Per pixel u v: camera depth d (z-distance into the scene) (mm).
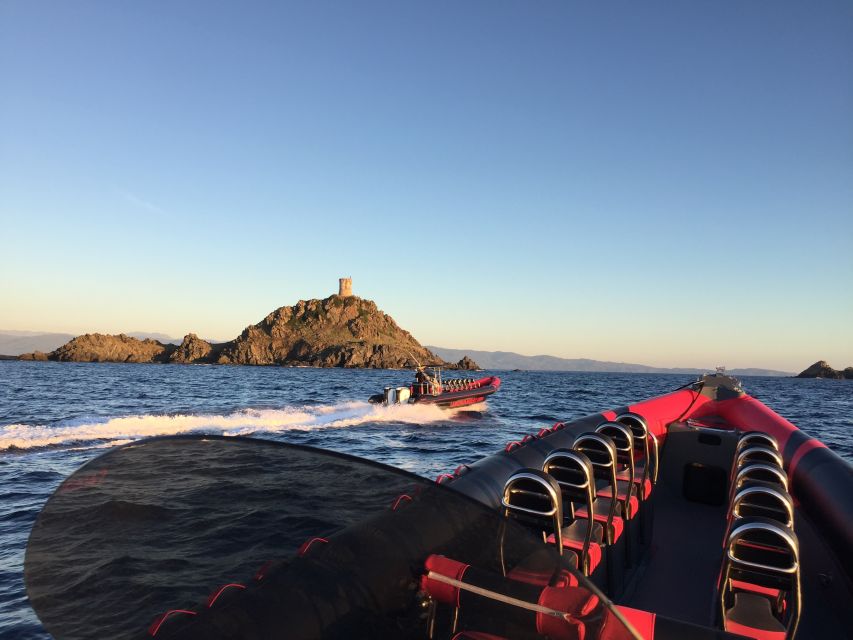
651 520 4566
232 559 1218
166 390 48531
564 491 2924
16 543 7461
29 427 18562
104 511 1273
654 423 5742
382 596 1248
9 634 5031
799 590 2266
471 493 3268
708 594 3807
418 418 24344
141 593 1190
